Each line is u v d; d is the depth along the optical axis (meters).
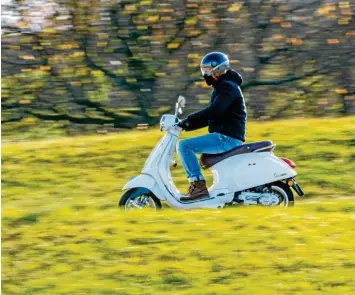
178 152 26.09
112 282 20.84
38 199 30.70
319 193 31.36
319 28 49.00
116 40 48.19
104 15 48.09
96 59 48.44
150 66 48.62
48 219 25.92
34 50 48.34
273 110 51.34
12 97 49.25
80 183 33.34
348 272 21.12
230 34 48.34
